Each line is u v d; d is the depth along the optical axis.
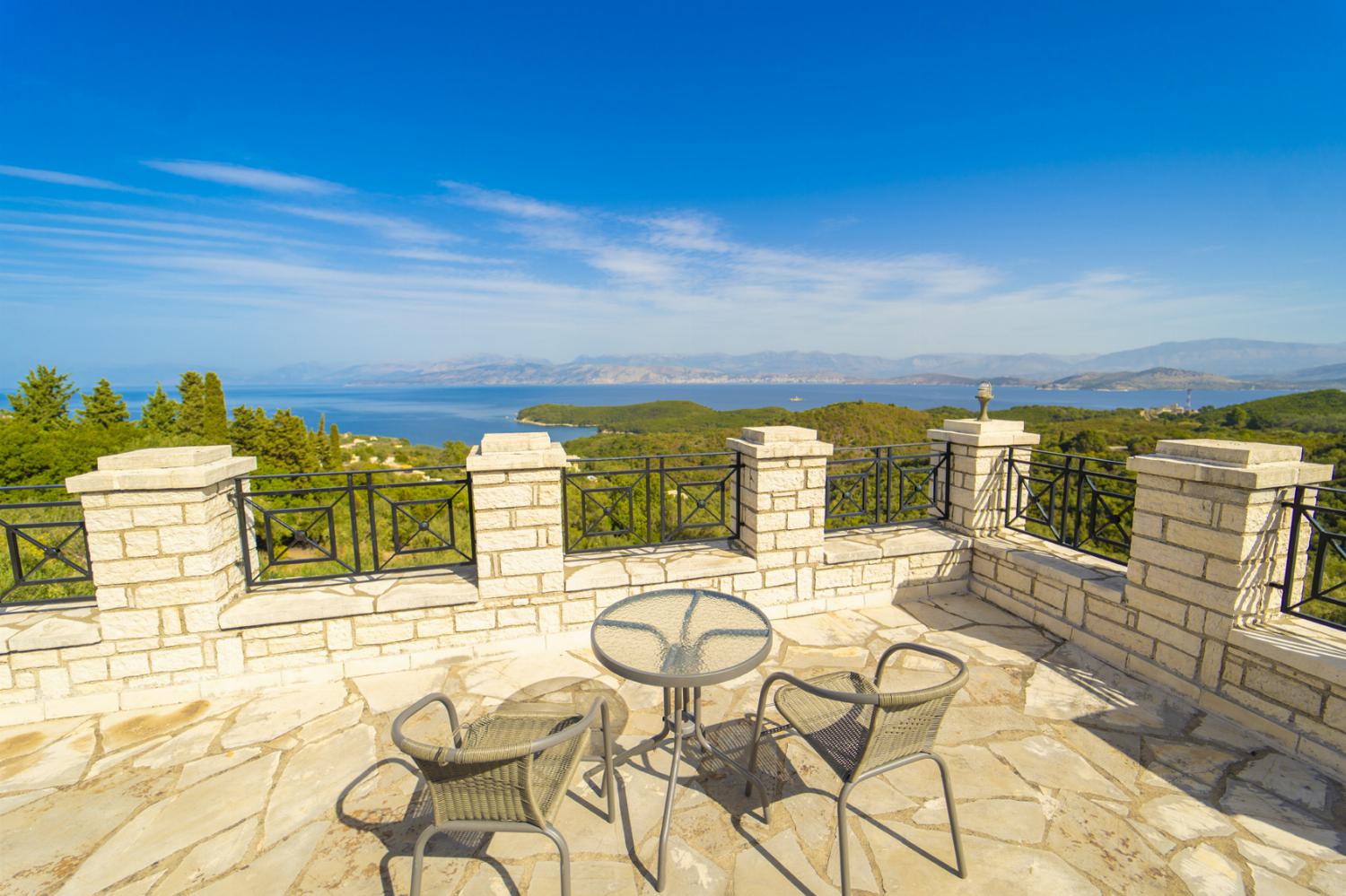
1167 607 3.49
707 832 2.42
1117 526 4.39
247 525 3.89
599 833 2.42
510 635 4.02
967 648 4.07
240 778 2.80
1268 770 2.76
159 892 2.16
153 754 2.99
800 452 4.48
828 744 2.21
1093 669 3.76
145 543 3.36
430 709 3.38
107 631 3.36
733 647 2.55
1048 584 4.34
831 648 4.11
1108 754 2.89
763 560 4.51
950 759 2.86
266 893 2.15
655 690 3.59
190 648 3.50
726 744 3.00
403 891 2.15
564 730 1.87
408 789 2.71
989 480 5.08
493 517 3.88
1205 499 3.23
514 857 2.31
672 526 4.96
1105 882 2.15
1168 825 2.42
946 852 2.29
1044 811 2.51
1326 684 2.74
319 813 2.56
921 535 5.14
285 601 3.66
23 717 3.29
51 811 2.59
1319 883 2.12
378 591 3.87
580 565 4.35
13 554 3.50
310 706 3.43
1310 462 3.19
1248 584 3.13
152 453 3.42
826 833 2.40
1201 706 3.29
